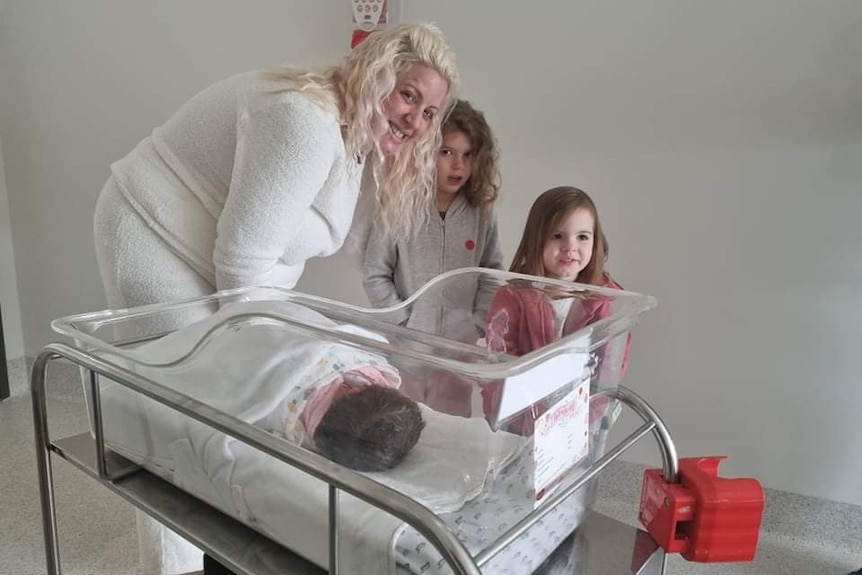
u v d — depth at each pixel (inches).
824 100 52.1
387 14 61.7
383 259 55.3
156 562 42.8
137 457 30.8
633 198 58.8
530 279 36.4
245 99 39.3
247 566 24.4
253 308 33.1
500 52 60.2
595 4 56.2
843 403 56.6
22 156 86.0
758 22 52.4
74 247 86.0
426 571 21.1
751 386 58.9
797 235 55.0
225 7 68.5
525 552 25.0
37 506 64.5
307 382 27.6
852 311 54.9
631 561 27.8
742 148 54.8
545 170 61.1
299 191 38.5
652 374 61.7
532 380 22.5
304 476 25.3
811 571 56.5
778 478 60.0
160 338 33.9
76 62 78.5
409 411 25.8
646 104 56.6
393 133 45.6
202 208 42.7
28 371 94.0
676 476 29.5
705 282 58.2
